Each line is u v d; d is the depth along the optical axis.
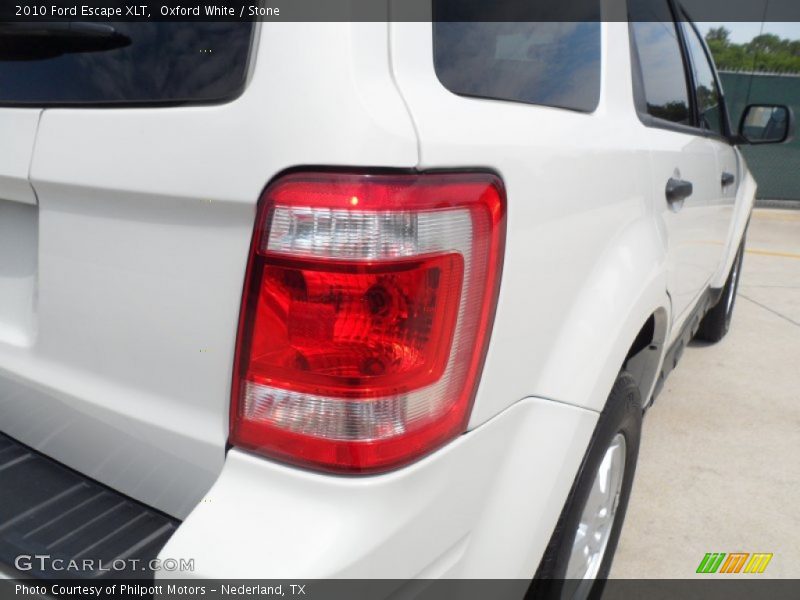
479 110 1.18
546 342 1.38
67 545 1.24
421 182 1.01
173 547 1.01
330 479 1.03
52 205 1.26
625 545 2.41
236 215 1.03
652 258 1.84
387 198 0.98
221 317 1.08
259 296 1.03
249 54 1.04
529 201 1.23
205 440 1.14
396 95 1.03
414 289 1.02
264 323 1.04
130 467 1.31
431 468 1.10
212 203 1.04
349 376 1.02
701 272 2.80
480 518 1.26
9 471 1.43
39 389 1.39
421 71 1.10
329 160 0.96
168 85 1.11
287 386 1.04
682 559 2.34
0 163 1.28
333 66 0.98
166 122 1.07
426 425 1.08
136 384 1.22
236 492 1.07
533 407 1.37
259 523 1.03
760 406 3.57
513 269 1.20
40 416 1.44
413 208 1.00
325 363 1.02
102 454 1.36
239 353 1.07
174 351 1.15
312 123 0.97
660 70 2.29
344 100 0.97
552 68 1.50
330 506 1.03
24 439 1.51
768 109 3.31
